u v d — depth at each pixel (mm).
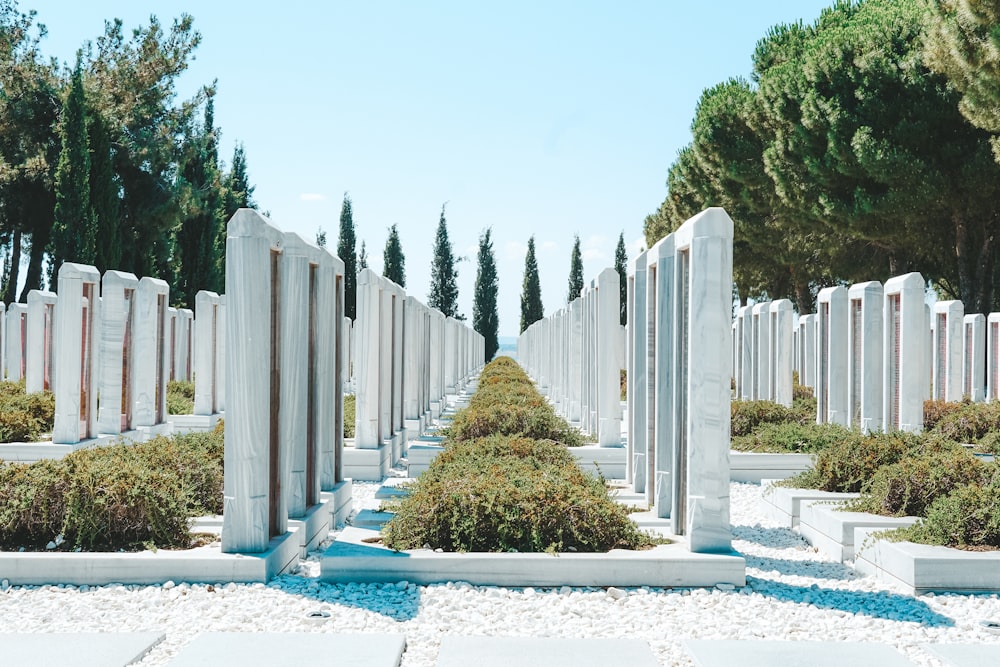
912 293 12695
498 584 6527
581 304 17797
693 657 4914
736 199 30250
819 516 8328
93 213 30406
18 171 32656
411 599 6105
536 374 35750
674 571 6555
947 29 18391
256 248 6668
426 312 19781
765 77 27234
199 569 6441
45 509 6957
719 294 6805
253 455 6645
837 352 14406
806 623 5699
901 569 6691
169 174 37656
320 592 6258
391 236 60906
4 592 6184
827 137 23812
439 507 7066
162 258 36844
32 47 36750
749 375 20672
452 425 13203
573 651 4965
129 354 14195
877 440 9750
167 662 4738
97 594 6152
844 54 24047
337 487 9484
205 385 17281
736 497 11188
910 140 22672
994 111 18734
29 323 16281
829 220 25000
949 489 8023
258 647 4961
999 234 24609
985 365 23469
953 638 5418
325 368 9383
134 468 7375
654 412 9195
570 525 7008
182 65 38531
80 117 30109
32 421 13117
